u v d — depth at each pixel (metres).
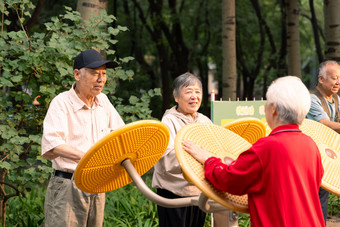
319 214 2.04
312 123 2.99
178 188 2.94
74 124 2.81
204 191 2.01
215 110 3.98
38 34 4.39
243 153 2.01
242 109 4.09
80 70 2.79
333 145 2.84
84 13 5.16
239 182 1.96
